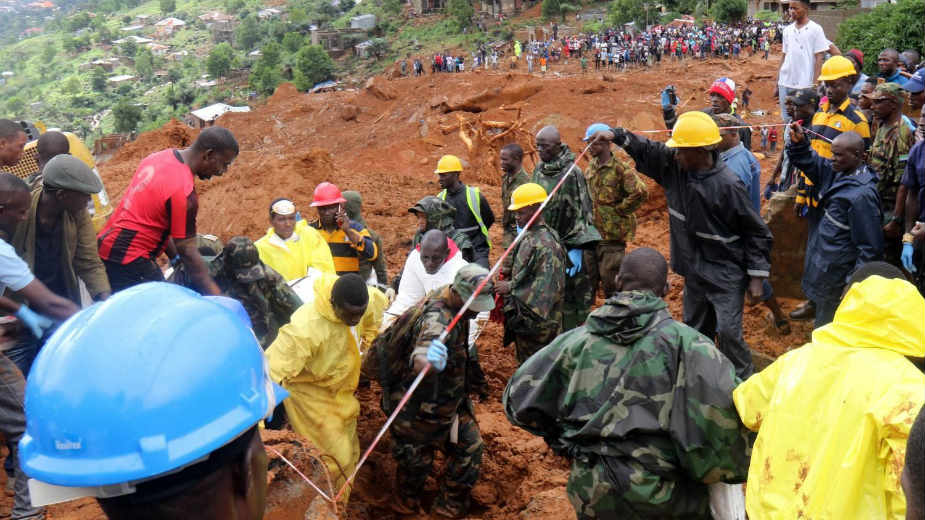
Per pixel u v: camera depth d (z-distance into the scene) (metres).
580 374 4.21
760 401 3.75
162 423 1.28
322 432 5.64
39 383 1.31
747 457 3.97
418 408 5.77
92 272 5.47
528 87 33.69
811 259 7.47
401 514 6.26
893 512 3.04
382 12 181.38
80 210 5.36
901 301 3.34
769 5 98.31
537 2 143.38
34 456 1.29
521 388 4.38
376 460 6.84
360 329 6.16
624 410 4.05
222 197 14.67
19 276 4.45
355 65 148.62
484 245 9.21
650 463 4.01
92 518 4.32
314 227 8.35
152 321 1.36
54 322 4.67
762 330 8.67
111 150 64.25
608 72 65.75
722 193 6.37
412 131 36.12
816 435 3.35
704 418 3.94
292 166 15.18
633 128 29.50
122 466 1.26
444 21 154.75
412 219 14.93
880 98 7.97
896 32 31.61
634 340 4.09
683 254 6.80
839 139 6.96
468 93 35.88
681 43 67.69
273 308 6.38
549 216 7.99
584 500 4.24
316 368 5.52
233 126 45.72
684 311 7.11
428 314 5.49
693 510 4.17
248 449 1.41
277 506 3.88
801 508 3.29
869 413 3.12
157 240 5.81
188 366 1.33
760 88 40.81
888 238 7.69
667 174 6.77
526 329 7.04
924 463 1.81
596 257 8.54
